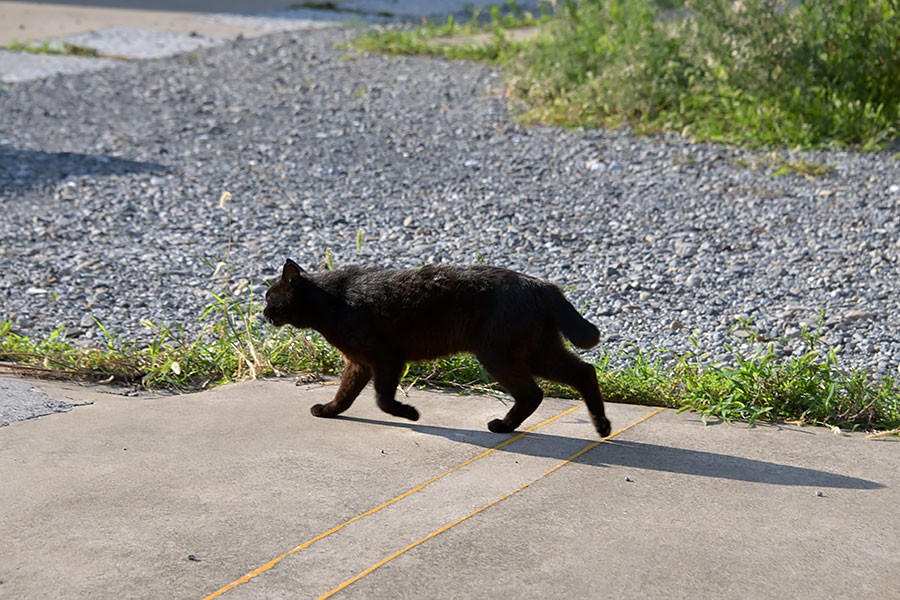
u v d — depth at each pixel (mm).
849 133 12008
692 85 13266
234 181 10828
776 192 10234
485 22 21328
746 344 6648
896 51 12578
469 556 3801
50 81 15508
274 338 6504
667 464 4762
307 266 8188
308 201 10102
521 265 8289
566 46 14867
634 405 5719
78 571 3652
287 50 18000
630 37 14148
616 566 3738
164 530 3975
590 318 7207
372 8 23594
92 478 4465
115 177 10875
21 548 3812
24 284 7770
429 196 10344
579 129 12742
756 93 12773
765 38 12852
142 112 13852
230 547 3848
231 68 16594
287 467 4645
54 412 5344
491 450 4930
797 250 8602
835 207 9727
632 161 11445
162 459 4707
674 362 6344
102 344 6590
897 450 5004
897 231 8977
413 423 5363
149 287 7754
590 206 9945
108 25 20344
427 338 5047
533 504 4270
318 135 12695
